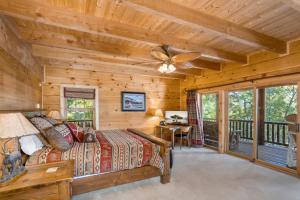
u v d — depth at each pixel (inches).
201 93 225.0
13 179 60.6
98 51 132.0
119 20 100.0
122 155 103.8
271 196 100.0
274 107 156.8
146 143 113.6
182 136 226.2
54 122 123.9
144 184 115.3
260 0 80.0
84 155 94.3
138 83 233.5
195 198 98.1
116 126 218.2
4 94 85.0
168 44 118.4
